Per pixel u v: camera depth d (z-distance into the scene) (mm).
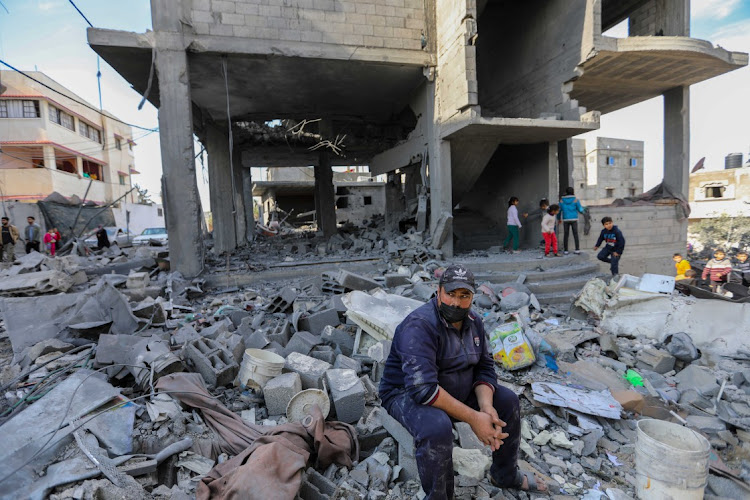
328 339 4645
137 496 2109
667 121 11945
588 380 3891
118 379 3363
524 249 10516
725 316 4539
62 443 2365
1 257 11352
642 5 11180
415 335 2104
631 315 5133
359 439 2889
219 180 12977
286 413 3031
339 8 8516
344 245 11781
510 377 3895
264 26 8039
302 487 2277
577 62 9055
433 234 9656
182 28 7578
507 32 11492
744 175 23875
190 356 3691
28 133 22156
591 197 27234
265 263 8898
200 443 2646
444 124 9289
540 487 2514
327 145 15680
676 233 11836
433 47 9359
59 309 5000
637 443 2514
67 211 16094
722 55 9562
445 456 1953
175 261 7711
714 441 3143
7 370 3662
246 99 11336
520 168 11422
